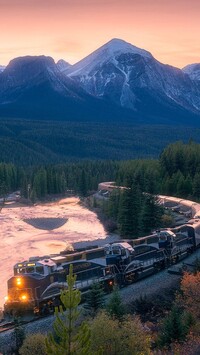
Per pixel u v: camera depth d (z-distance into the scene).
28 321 47.00
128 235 95.81
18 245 99.06
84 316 45.19
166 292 56.12
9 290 49.81
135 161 177.25
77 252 57.06
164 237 67.75
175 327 37.97
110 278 56.59
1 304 55.56
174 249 68.94
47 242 102.56
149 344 35.47
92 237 106.62
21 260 83.75
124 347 33.03
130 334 34.00
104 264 57.06
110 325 33.69
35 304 49.16
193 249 76.50
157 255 65.69
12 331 43.72
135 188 97.50
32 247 96.62
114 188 135.88
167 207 114.75
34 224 126.88
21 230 117.94
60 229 120.38
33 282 49.44
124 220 96.38
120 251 58.91
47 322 46.12
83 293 52.69
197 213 95.94
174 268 66.56
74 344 22.50
